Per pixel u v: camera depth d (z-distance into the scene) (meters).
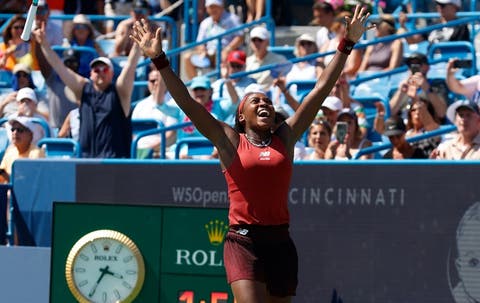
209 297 19.27
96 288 19.55
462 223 19.11
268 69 29.81
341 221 19.66
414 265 19.31
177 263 19.38
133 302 19.48
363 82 30.41
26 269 20.83
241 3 36.38
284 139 16.91
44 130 26.34
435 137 24.31
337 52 17.14
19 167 21.91
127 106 25.64
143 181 20.91
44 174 21.70
